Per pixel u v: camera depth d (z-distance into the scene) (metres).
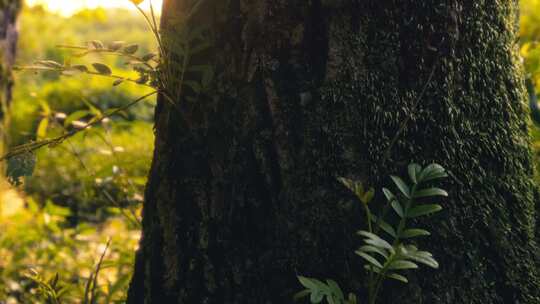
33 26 14.23
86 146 6.35
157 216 1.69
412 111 1.52
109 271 3.08
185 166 1.63
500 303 1.54
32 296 2.95
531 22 2.88
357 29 1.50
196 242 1.61
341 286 1.51
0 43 3.42
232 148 1.57
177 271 1.64
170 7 1.68
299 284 1.52
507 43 1.67
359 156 1.51
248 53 1.55
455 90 1.56
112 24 23.17
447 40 1.54
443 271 1.51
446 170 1.54
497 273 1.55
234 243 1.57
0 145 3.44
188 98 1.60
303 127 1.52
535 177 1.69
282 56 1.53
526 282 1.57
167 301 1.66
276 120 1.53
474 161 1.57
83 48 1.57
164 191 1.67
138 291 1.74
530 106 2.09
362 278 1.50
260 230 1.55
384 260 1.50
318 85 1.51
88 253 3.32
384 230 1.48
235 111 1.56
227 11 1.57
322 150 1.51
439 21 1.53
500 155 1.60
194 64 1.62
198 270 1.61
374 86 1.51
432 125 1.54
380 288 1.50
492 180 1.58
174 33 1.56
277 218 1.53
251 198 1.55
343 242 1.51
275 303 1.53
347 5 1.50
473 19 1.57
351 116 1.51
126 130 6.86
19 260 3.18
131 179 2.57
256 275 1.55
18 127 8.32
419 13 1.51
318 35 1.51
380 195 1.52
